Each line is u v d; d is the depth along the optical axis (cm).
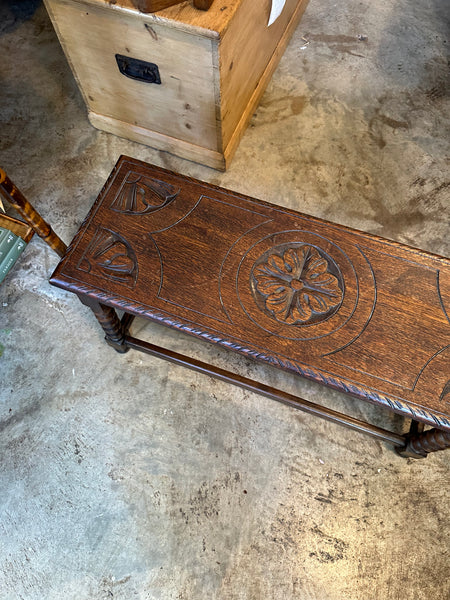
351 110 253
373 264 149
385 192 234
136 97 211
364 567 166
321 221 156
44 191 232
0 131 246
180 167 239
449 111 253
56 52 266
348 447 185
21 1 276
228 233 154
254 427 188
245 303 144
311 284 146
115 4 160
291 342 139
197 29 156
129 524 172
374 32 273
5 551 168
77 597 162
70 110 251
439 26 276
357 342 138
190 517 173
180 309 143
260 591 163
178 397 193
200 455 183
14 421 188
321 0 278
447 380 134
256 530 171
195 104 199
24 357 199
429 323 141
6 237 175
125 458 182
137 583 164
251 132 246
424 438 161
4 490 177
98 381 195
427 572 166
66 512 174
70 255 150
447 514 174
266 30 213
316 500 176
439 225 227
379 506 175
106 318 167
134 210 156
